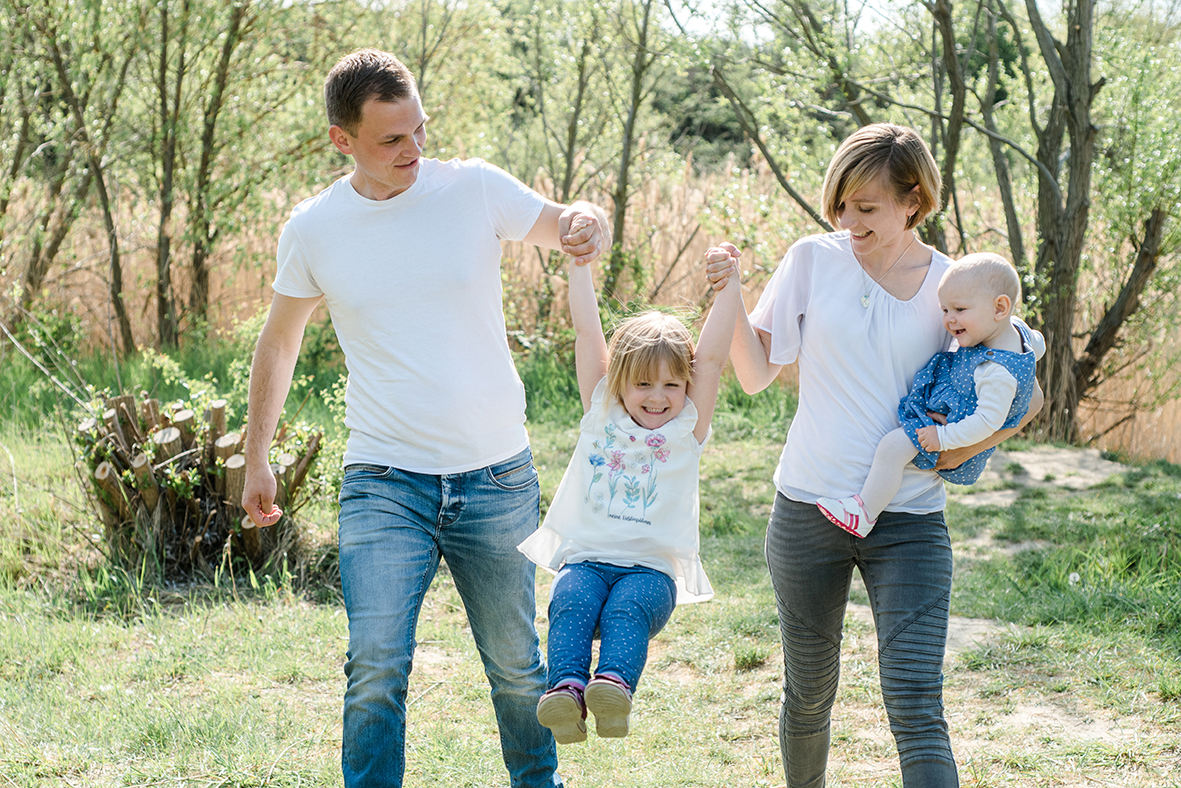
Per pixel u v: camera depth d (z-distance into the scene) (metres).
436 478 2.61
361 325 2.61
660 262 12.22
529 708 2.73
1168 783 3.17
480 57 12.56
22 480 6.46
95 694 3.96
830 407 2.54
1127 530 5.95
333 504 5.75
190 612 4.96
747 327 2.64
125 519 5.46
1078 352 10.15
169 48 11.02
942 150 10.05
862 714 3.88
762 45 10.20
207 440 5.58
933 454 2.41
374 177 2.53
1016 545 6.05
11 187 10.44
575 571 2.51
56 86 10.68
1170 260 9.19
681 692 4.18
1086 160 8.84
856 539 2.48
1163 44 9.90
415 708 3.97
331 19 11.59
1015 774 3.30
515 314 11.59
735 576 5.67
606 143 12.76
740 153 15.81
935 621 2.40
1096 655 4.16
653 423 2.57
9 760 3.34
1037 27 8.92
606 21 11.17
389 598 2.47
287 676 4.19
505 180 2.70
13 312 10.14
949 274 2.46
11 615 4.77
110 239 10.83
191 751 3.46
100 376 9.36
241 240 11.91
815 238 2.66
